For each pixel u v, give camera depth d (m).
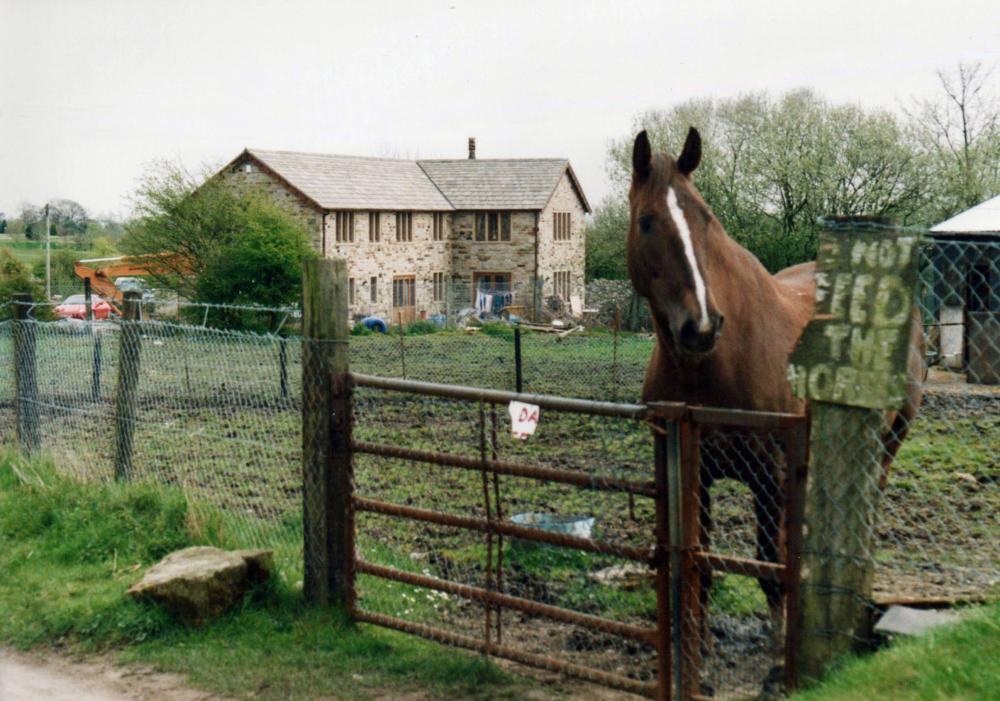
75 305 40.66
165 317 36.75
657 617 5.24
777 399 5.60
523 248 57.28
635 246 5.50
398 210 53.62
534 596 7.12
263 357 18.56
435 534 8.74
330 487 6.77
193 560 7.14
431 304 57.22
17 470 9.84
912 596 5.13
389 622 6.51
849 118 47.78
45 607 7.08
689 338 5.09
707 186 49.59
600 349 30.89
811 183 47.19
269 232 32.31
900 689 4.24
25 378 11.03
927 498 9.91
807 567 4.73
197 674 6.07
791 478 4.80
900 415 6.57
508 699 5.61
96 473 9.95
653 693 5.28
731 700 5.20
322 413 6.71
